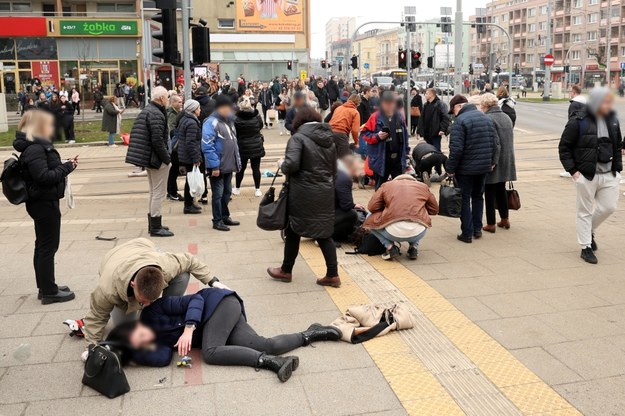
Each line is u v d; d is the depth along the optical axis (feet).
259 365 14.06
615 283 19.98
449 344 15.55
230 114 27.58
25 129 17.38
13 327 16.75
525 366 14.30
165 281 14.52
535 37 361.10
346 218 24.68
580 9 320.70
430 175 37.27
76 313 17.75
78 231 27.84
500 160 25.88
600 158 21.63
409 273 21.33
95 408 12.61
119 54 151.74
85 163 54.75
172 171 34.91
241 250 24.35
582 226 22.33
